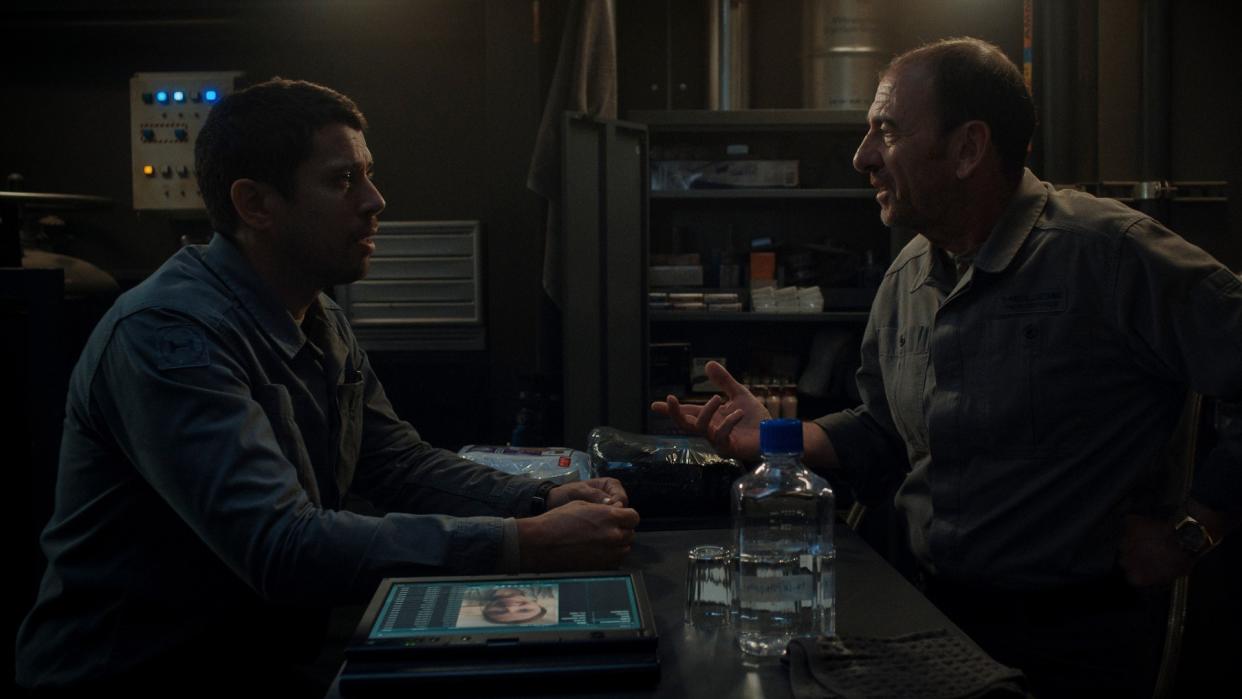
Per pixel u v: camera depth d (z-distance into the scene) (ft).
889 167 5.45
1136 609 5.15
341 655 5.84
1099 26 13.20
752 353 13.26
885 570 4.71
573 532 4.36
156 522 4.81
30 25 13.74
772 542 4.18
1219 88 13.32
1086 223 5.20
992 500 5.33
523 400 12.14
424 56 14.15
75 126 14.38
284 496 4.33
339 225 5.14
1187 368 4.91
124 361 4.58
